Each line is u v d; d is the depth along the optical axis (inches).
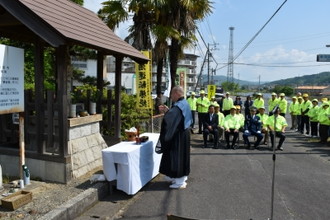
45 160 232.4
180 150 239.9
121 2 532.7
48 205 185.0
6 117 267.1
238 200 219.6
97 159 277.1
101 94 328.8
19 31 256.8
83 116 265.3
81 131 262.2
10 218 166.4
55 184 226.2
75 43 213.9
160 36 514.0
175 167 238.8
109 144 326.6
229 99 629.0
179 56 583.2
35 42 229.1
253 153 402.0
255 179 273.6
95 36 254.2
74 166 243.6
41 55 230.7
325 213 198.8
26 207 181.8
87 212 196.7
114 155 219.6
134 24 549.3
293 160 358.0
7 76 197.9
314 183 263.1
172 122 234.1
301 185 257.0
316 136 570.9
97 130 289.1
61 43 205.6
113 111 355.9
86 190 210.5
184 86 576.1
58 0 263.9
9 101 200.5
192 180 269.0
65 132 227.8
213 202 215.5
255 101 637.3
